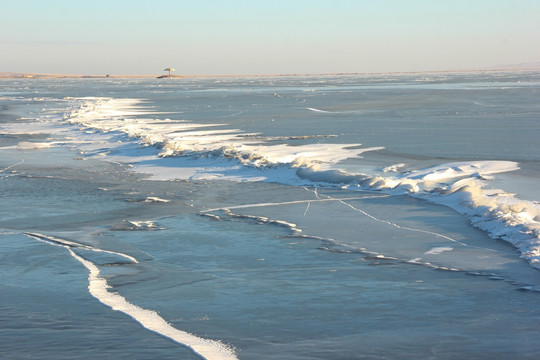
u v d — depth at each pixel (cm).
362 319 675
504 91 7269
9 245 1023
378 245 1002
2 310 707
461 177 1598
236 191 1507
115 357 574
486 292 762
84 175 1800
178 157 2028
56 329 647
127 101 6562
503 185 1473
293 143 2434
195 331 642
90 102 6219
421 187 1470
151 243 1036
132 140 2592
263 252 973
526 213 1104
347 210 1270
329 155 2042
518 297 743
